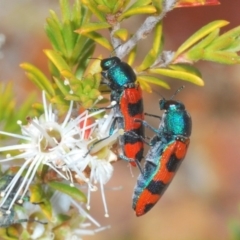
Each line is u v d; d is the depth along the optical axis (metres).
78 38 0.12
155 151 0.13
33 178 0.12
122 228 0.21
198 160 0.23
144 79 0.12
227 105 0.23
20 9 0.23
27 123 0.13
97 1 0.12
